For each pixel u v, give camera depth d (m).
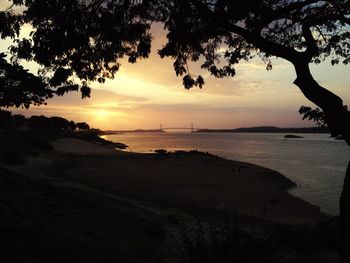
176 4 7.72
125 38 8.20
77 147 80.62
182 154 63.66
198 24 8.36
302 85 6.44
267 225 17.88
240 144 159.00
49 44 7.06
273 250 8.76
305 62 6.55
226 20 6.75
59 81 7.66
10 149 41.50
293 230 12.50
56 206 13.52
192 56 9.65
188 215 19.11
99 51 8.84
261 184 33.31
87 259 8.35
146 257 10.00
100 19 7.48
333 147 135.88
